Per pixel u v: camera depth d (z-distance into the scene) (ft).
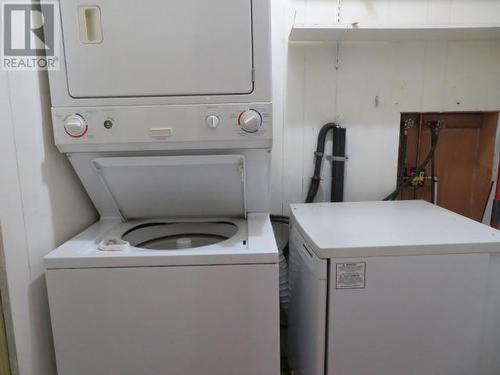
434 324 4.77
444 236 4.91
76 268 4.29
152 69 4.40
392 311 4.71
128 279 4.31
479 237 4.85
